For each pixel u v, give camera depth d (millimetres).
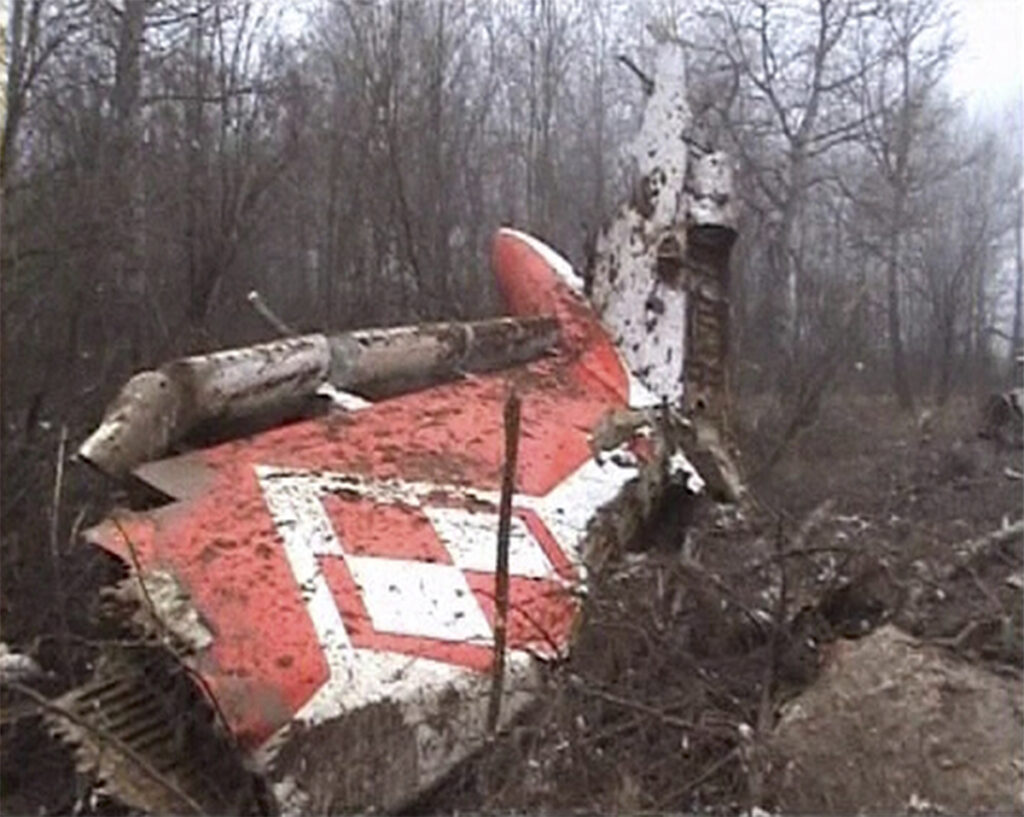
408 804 4719
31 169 15602
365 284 19266
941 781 4742
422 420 6430
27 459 9492
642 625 5781
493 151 26297
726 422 8023
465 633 5090
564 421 6820
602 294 8094
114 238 14938
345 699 4641
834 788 4781
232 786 4621
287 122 19828
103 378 12859
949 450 15219
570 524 5957
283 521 5359
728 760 4945
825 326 22625
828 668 5543
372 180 19578
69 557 7441
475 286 20047
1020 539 7625
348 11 20625
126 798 4430
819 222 31875
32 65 14266
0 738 5508
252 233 17812
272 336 16688
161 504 5551
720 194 8141
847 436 17516
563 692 5172
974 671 5449
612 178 27906
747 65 28000
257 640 4781
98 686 4871
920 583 6719
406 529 5527
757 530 7742
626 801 4801
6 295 12719
